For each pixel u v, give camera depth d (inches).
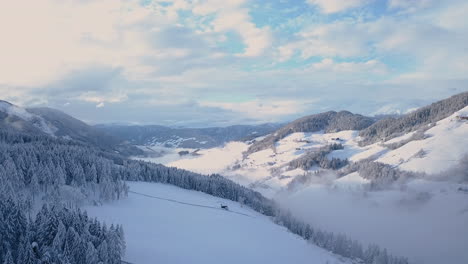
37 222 2503.7
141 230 3986.2
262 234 5022.1
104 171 5565.9
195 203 6102.4
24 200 3518.7
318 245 5285.4
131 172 6963.6
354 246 5132.9
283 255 4234.7
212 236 4340.6
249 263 3676.2
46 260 2126.0
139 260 3019.2
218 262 3464.6
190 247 3715.6
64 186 4419.3
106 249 2443.4
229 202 7086.6
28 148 5531.5
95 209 4485.7
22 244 2228.1
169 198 6072.8
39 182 4394.7
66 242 2268.7
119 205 4958.2
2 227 2331.4
